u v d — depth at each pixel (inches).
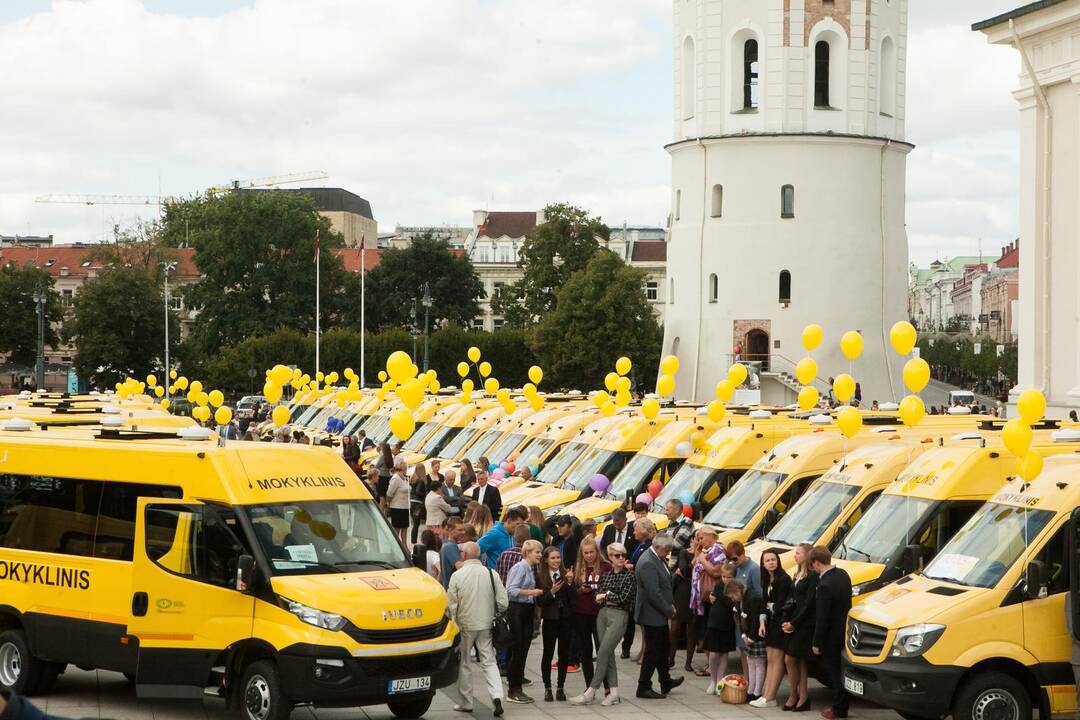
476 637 695.7
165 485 670.5
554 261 4734.3
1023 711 617.0
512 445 1456.7
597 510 1041.5
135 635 666.2
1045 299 1786.4
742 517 895.1
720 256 3312.0
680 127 3442.4
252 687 625.6
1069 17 1722.4
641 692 738.2
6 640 718.5
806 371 1103.6
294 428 2310.5
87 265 6860.2
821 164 3253.0
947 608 618.2
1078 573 611.8
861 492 799.7
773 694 713.6
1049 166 1788.9
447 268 5137.8
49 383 5216.5
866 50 3275.1
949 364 5674.2
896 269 3368.6
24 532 717.3
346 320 5103.3
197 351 4854.8
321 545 652.7
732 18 3275.1
